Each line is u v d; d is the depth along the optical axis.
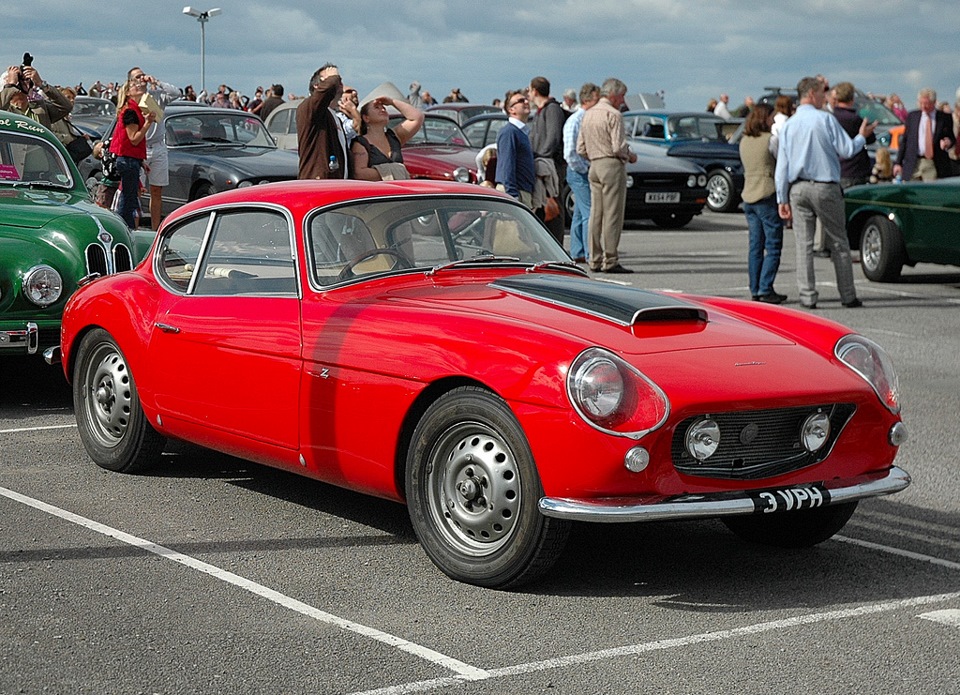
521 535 4.70
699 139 24.20
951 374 9.70
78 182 9.80
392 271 5.67
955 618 4.63
